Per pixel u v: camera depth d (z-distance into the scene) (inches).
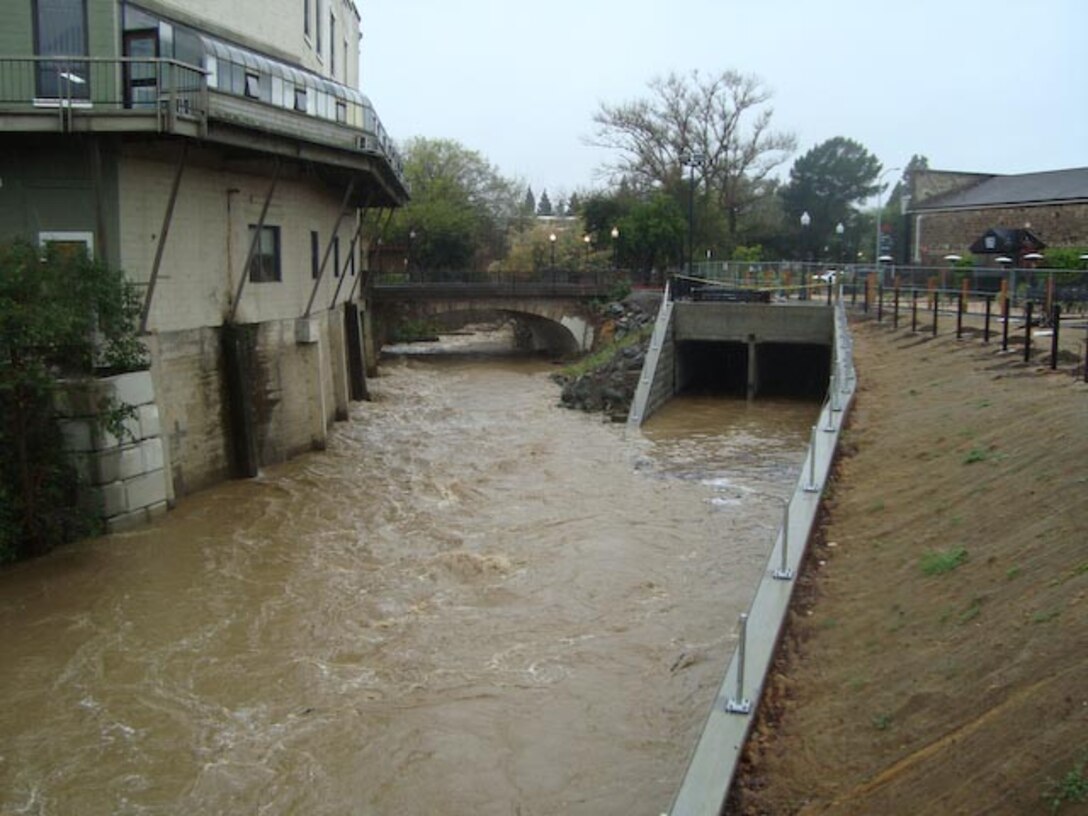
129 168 799.1
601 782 427.8
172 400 857.5
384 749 458.3
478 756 450.3
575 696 506.3
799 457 1098.7
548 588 663.8
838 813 265.4
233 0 1047.0
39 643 575.8
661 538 776.9
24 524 698.8
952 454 558.3
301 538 777.6
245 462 962.7
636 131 2824.8
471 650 566.9
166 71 842.2
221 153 904.9
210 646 573.9
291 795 423.8
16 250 676.1
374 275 2250.2
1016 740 248.7
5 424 674.2
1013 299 1091.3
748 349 1595.7
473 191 3627.0
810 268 1809.8
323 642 580.1
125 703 505.4
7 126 728.3
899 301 1338.6
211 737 471.5
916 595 387.5
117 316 729.0
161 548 738.2
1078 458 434.6
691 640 573.0
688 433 1255.5
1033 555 358.3
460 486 951.6
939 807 242.1
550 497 911.7
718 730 327.0
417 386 1776.6
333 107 1184.2
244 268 956.0
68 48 822.5
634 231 2458.2
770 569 454.9
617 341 1898.4
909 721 294.7
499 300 2177.7
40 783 433.1
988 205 1902.1
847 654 369.1
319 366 1133.1
